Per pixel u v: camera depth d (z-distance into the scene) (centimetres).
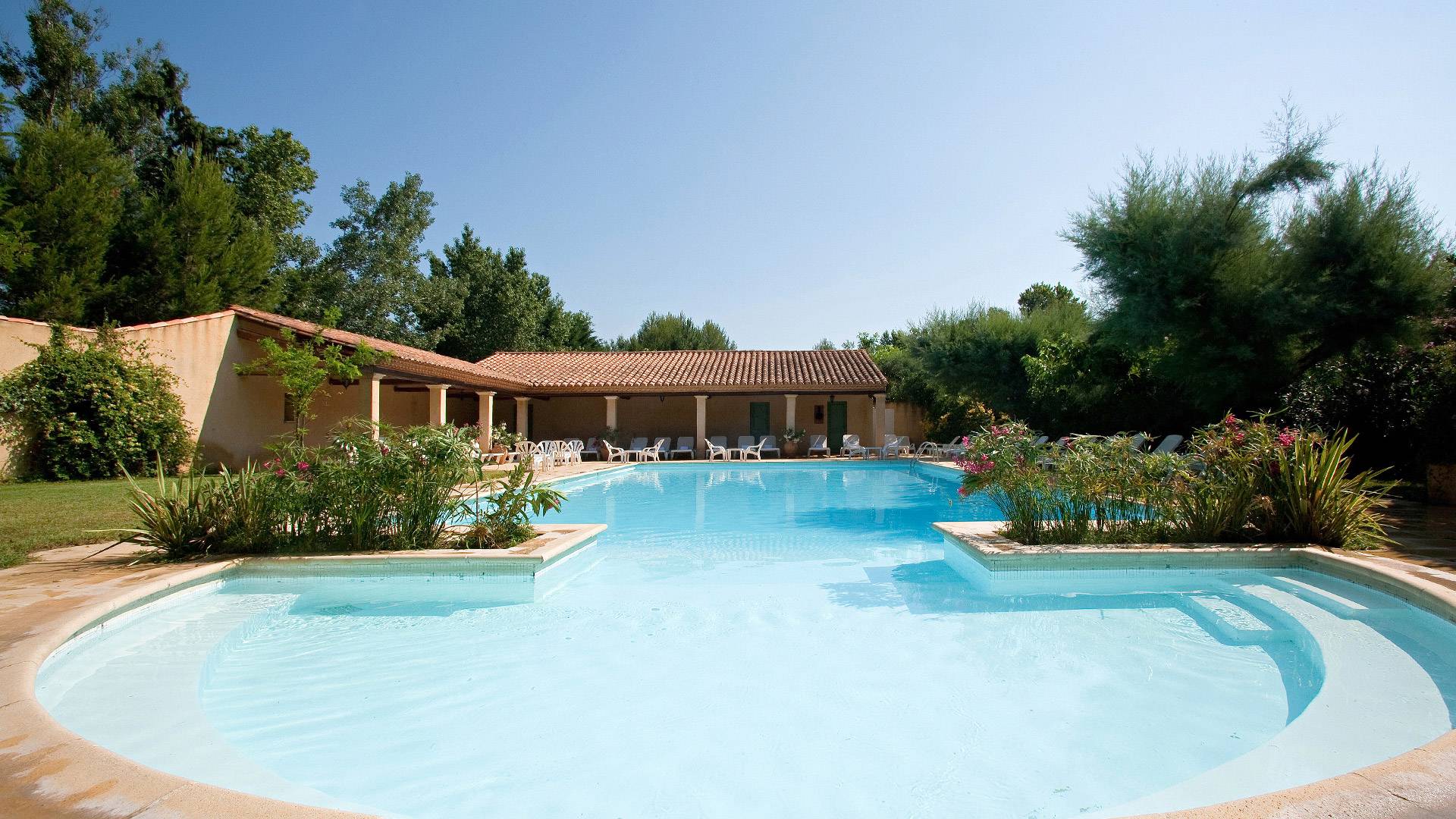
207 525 597
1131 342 1338
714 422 2388
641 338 4397
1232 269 1193
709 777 283
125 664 395
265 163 2708
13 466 1130
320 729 328
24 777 200
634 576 629
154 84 2475
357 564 575
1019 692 367
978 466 671
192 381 1366
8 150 1756
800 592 572
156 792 192
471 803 265
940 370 2219
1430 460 929
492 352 3656
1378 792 192
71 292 1669
